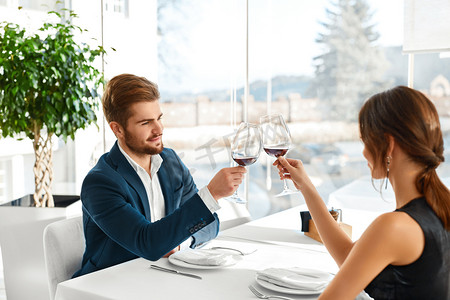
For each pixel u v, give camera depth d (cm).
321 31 360
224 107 390
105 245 163
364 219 213
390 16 341
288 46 370
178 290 128
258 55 378
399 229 99
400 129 104
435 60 331
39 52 271
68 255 176
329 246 135
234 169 148
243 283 134
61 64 273
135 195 166
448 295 105
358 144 358
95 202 157
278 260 155
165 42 396
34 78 263
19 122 271
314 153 370
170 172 186
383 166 109
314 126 369
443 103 330
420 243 101
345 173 363
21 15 352
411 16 311
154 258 147
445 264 104
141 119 163
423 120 104
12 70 265
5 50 268
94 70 297
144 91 163
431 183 105
